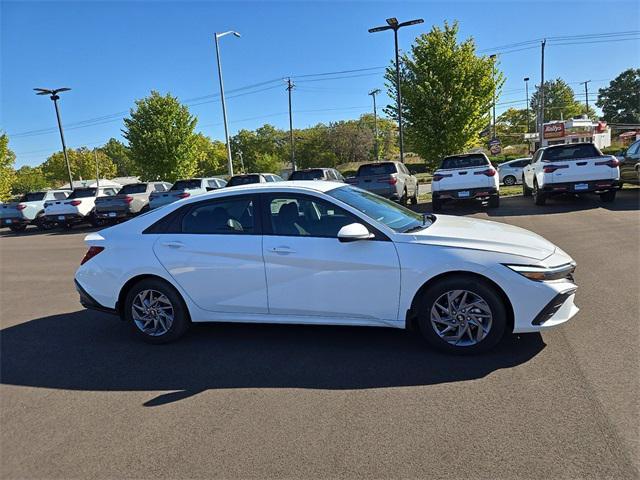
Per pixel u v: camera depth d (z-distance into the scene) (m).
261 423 3.18
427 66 22.19
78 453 3.00
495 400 3.25
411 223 4.51
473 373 3.66
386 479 2.54
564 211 12.01
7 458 2.99
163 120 31.28
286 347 4.46
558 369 3.61
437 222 4.67
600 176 12.27
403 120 23.25
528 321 3.81
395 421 3.09
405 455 2.73
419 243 4.02
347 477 2.58
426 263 3.93
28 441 3.17
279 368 4.02
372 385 3.60
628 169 14.50
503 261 3.81
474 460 2.64
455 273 3.93
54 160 89.62
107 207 18.94
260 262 4.36
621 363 3.62
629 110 99.06
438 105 22.12
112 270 4.77
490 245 3.94
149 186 20.45
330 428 3.06
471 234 4.14
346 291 4.16
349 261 4.12
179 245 4.60
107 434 3.19
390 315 4.11
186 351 4.54
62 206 20.12
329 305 4.23
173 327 4.69
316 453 2.81
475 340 3.93
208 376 3.97
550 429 2.87
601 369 3.56
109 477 2.73
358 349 4.28
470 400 3.27
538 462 2.59
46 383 4.06
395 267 4.01
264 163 80.88
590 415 2.98
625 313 4.65
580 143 13.02
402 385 3.56
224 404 3.48
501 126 100.00
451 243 3.97
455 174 13.59
